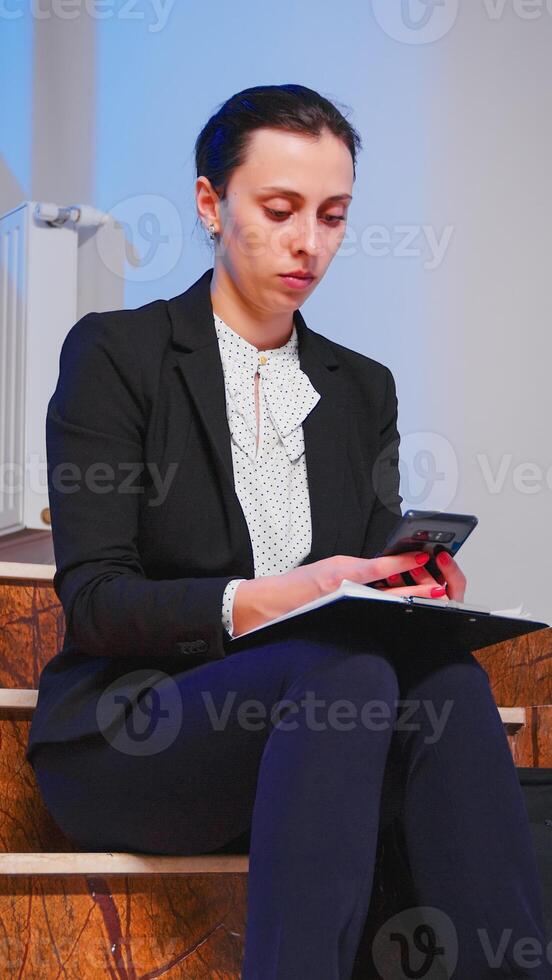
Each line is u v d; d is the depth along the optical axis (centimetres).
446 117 887
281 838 309
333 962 301
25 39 1042
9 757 461
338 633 338
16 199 1026
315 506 439
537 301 850
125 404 420
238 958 392
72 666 414
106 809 381
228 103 443
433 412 855
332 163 427
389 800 379
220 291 454
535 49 879
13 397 831
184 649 372
